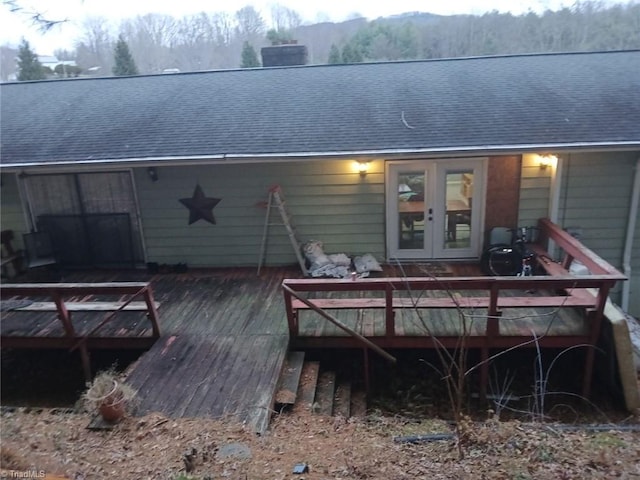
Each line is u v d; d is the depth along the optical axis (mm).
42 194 8297
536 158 7434
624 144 6484
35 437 4117
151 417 4379
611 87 8172
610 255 7719
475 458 3643
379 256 8203
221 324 6387
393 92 8812
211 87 9875
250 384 4961
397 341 5730
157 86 10195
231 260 8422
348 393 5492
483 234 7934
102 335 6082
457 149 6738
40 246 8234
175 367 5332
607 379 5574
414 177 7777
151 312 5883
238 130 7824
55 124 8648
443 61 10320
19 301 6902
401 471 3480
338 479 3381
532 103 7852
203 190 8047
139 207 8219
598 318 5363
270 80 10016
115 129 8242
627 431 4297
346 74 9977
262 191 7980
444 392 5703
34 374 6457
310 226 8133
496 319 5449
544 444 3861
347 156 6926
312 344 5824
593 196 7465
